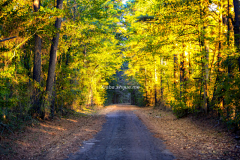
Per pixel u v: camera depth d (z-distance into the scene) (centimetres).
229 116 914
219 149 686
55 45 1378
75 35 1689
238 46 823
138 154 688
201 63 1295
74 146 802
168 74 1998
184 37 1284
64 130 1147
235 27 804
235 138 770
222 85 944
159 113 2208
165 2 1248
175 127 1248
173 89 1605
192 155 649
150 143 854
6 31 945
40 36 1148
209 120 1193
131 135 1046
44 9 929
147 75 3628
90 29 1759
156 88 2973
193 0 1149
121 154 691
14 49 926
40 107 1271
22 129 945
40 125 1120
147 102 3784
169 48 1473
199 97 1370
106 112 2662
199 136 916
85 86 2258
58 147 773
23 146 736
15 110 1013
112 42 2700
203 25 1198
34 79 1238
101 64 2753
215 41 1123
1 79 765
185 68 1622
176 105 1543
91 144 852
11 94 929
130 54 2594
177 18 1205
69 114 1870
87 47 2097
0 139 741
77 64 1981
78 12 1678
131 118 1895
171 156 653
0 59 888
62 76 1670
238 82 792
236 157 595
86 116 1989
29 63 1315
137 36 1803
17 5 936
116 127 1345
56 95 1656
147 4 1539
